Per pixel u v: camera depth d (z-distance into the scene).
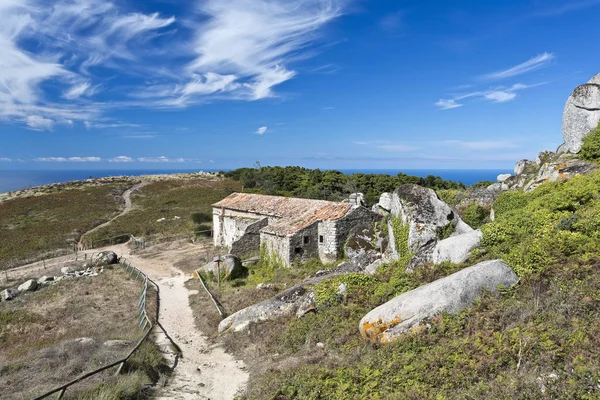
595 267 10.48
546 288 10.54
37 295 28.02
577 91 21.58
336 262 27.92
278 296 18.56
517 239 13.34
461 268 13.41
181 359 15.14
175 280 31.05
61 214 65.88
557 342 8.16
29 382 10.80
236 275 29.12
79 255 43.88
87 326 20.64
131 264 37.59
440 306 10.90
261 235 31.92
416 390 8.18
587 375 6.77
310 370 10.83
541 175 21.62
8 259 42.59
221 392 11.96
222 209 41.59
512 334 8.83
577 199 14.77
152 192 87.25
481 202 24.22
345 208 29.75
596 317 8.59
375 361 10.20
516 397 6.85
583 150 20.28
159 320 21.00
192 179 104.94
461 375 8.25
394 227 19.27
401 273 15.67
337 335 13.33
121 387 10.46
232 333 17.17
